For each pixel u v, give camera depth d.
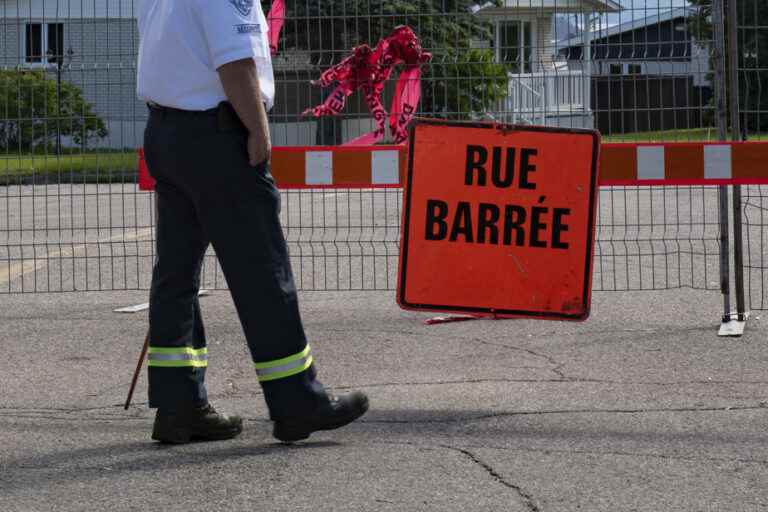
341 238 29.41
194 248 11.88
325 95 21.59
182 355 11.91
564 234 15.06
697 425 12.36
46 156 22.39
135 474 10.95
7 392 14.41
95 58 22.55
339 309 19.86
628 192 41.00
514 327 18.05
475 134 15.08
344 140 21.95
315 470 10.98
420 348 16.67
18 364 15.98
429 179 15.10
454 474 10.79
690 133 18.59
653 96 18.77
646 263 24.61
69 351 16.81
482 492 10.27
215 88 11.27
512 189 15.06
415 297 15.12
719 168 17.08
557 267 15.05
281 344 11.59
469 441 11.88
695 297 20.42
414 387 14.34
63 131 22.36
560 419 12.69
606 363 15.45
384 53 21.30
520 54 20.23
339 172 17.45
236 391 14.41
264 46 11.44
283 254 11.62
